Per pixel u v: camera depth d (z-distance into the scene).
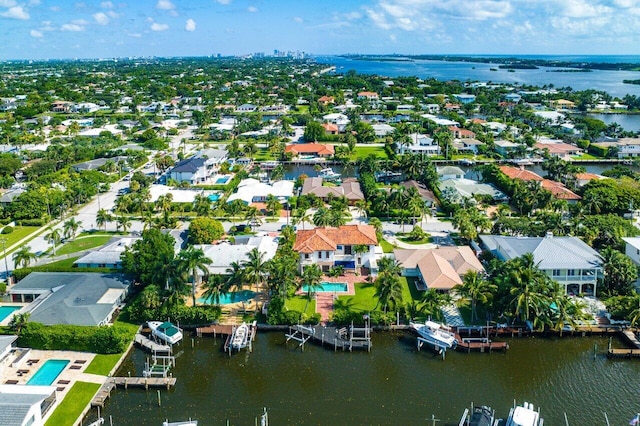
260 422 77.69
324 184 198.62
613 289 111.19
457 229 151.75
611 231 131.88
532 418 74.00
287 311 103.38
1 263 132.38
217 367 91.69
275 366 91.94
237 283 104.31
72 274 117.69
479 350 95.50
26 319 95.75
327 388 85.88
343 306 108.81
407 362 92.88
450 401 82.19
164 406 81.25
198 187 197.50
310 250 120.12
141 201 167.00
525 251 116.00
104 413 79.44
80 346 93.50
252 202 177.88
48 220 164.62
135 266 114.69
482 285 100.94
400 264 117.88
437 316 103.06
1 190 196.12
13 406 71.62
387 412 79.81
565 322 100.31
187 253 104.50
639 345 94.81
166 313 101.75
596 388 85.12
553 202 159.12
